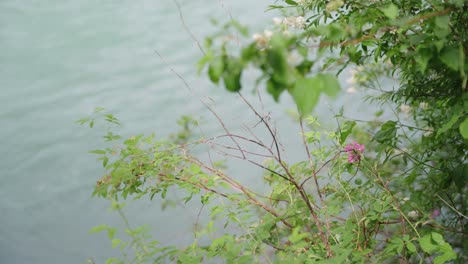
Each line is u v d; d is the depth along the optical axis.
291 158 4.87
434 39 1.68
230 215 2.30
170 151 2.60
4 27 9.99
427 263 2.57
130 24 9.34
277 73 1.13
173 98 6.70
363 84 4.05
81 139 6.34
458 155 2.45
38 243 4.75
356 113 5.03
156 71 7.57
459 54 1.57
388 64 3.85
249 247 2.12
